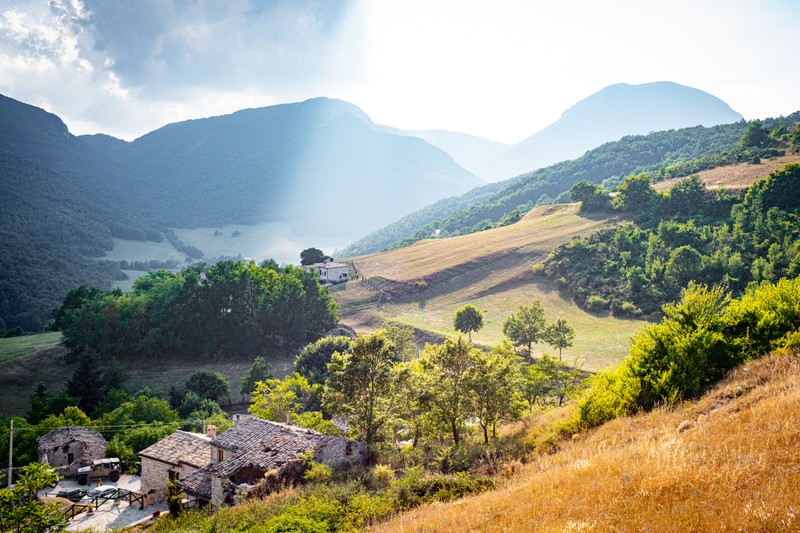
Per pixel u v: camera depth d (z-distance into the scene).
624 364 25.67
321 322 116.94
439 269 147.75
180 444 37.53
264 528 19.12
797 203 120.31
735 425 15.30
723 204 135.00
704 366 23.25
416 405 34.50
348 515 19.47
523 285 132.88
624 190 163.88
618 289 115.69
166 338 108.75
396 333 90.75
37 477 26.00
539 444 23.89
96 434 49.84
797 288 24.75
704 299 25.33
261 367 87.19
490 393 31.56
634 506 11.77
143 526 28.52
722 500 11.02
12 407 83.31
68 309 120.19
